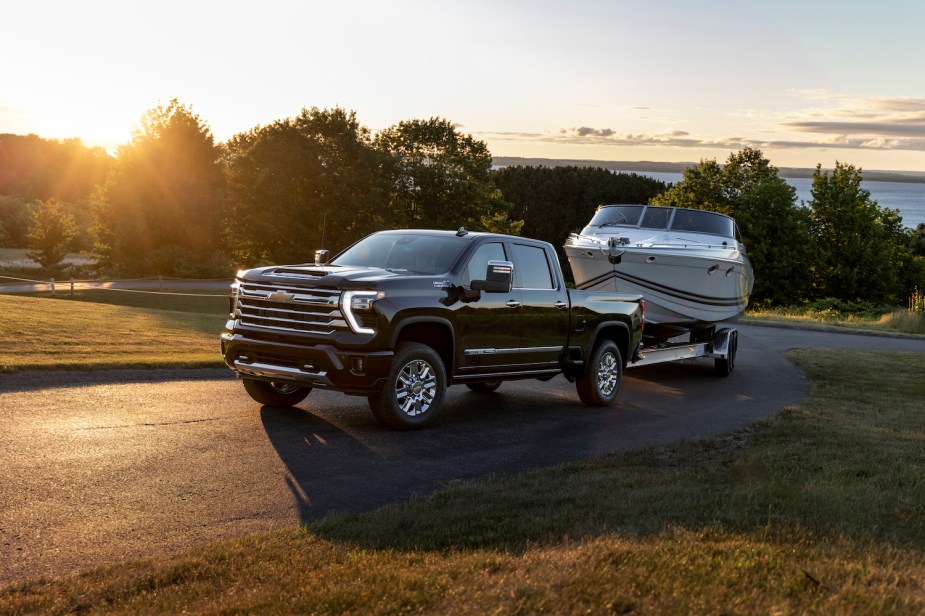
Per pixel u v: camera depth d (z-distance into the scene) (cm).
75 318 1670
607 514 529
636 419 1007
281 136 5928
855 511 539
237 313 870
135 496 578
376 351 802
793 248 5725
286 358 819
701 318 1421
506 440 845
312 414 905
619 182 10350
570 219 10194
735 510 533
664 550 422
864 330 2630
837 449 779
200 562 439
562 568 389
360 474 675
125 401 900
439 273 885
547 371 1009
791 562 402
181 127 7112
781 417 978
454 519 525
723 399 1201
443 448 788
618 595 350
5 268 7006
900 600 351
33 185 14962
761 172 6838
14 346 1204
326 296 805
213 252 7019
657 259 1375
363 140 6300
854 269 5844
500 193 6900
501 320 927
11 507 536
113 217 6931
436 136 6631
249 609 361
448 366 888
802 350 1898
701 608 337
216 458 695
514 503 566
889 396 1248
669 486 616
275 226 5659
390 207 6188
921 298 3222
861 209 5956
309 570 425
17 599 388
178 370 1141
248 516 551
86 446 700
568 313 1024
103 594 398
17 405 838
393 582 385
